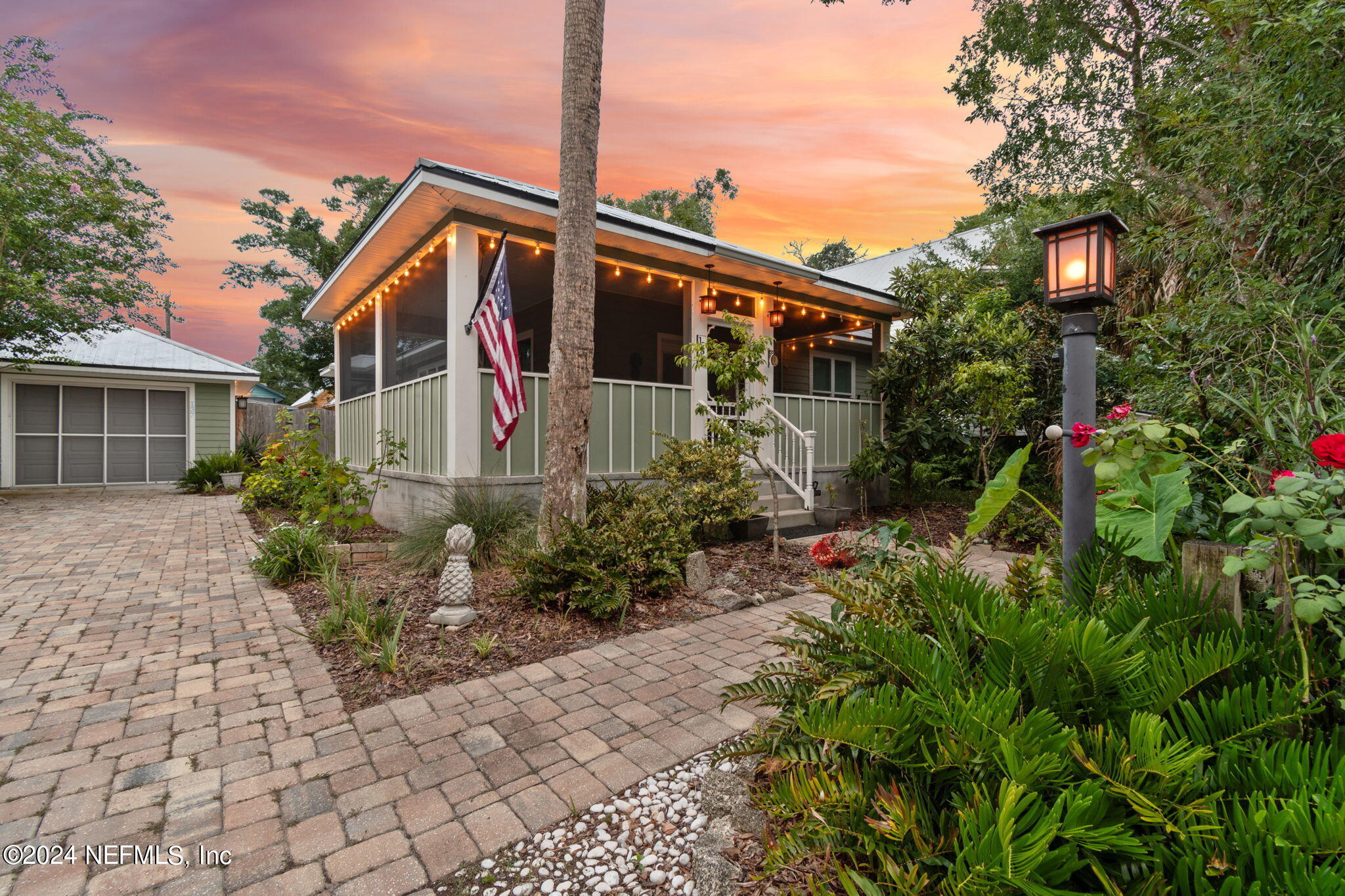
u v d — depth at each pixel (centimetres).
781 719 194
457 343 589
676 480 602
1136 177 557
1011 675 150
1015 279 1154
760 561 566
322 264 2231
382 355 854
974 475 1076
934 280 923
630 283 841
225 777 226
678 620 416
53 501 1015
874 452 873
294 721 270
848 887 118
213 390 1338
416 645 357
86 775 226
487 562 509
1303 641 140
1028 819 105
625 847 191
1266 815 101
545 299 900
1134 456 176
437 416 643
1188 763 108
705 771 230
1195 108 387
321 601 451
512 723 269
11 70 1033
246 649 356
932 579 179
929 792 144
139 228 1114
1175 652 135
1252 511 183
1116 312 684
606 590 407
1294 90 309
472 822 202
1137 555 196
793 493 831
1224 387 319
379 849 188
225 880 174
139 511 908
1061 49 984
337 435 1151
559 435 478
